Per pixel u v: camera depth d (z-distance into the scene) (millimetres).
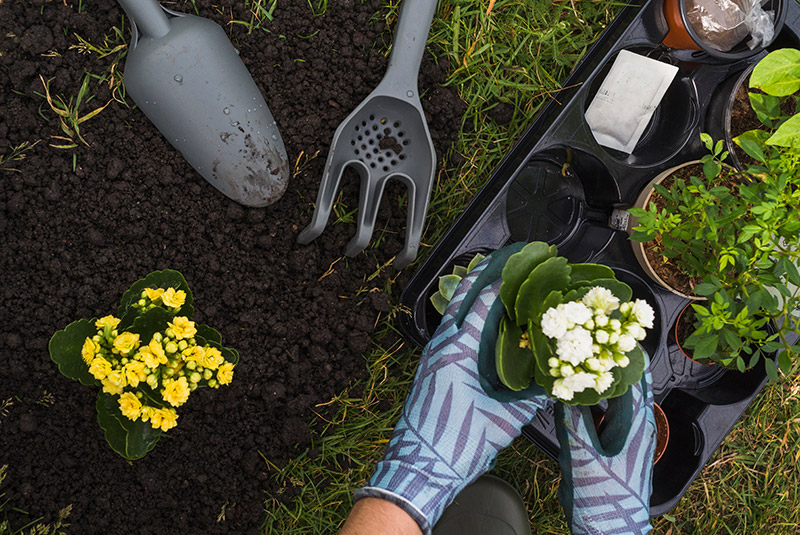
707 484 1537
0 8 1168
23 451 1221
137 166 1255
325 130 1342
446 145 1428
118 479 1268
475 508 1332
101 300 1246
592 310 772
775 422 1558
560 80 1478
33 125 1204
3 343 1193
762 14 1225
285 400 1354
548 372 768
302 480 1384
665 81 1292
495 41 1443
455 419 922
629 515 951
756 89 1301
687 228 1108
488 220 1273
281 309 1353
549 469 1489
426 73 1372
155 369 1000
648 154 1393
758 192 1029
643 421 997
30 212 1205
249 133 1228
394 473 890
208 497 1325
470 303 998
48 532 1231
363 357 1417
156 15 1139
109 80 1230
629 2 1416
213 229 1302
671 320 1355
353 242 1302
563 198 1448
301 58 1328
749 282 1053
